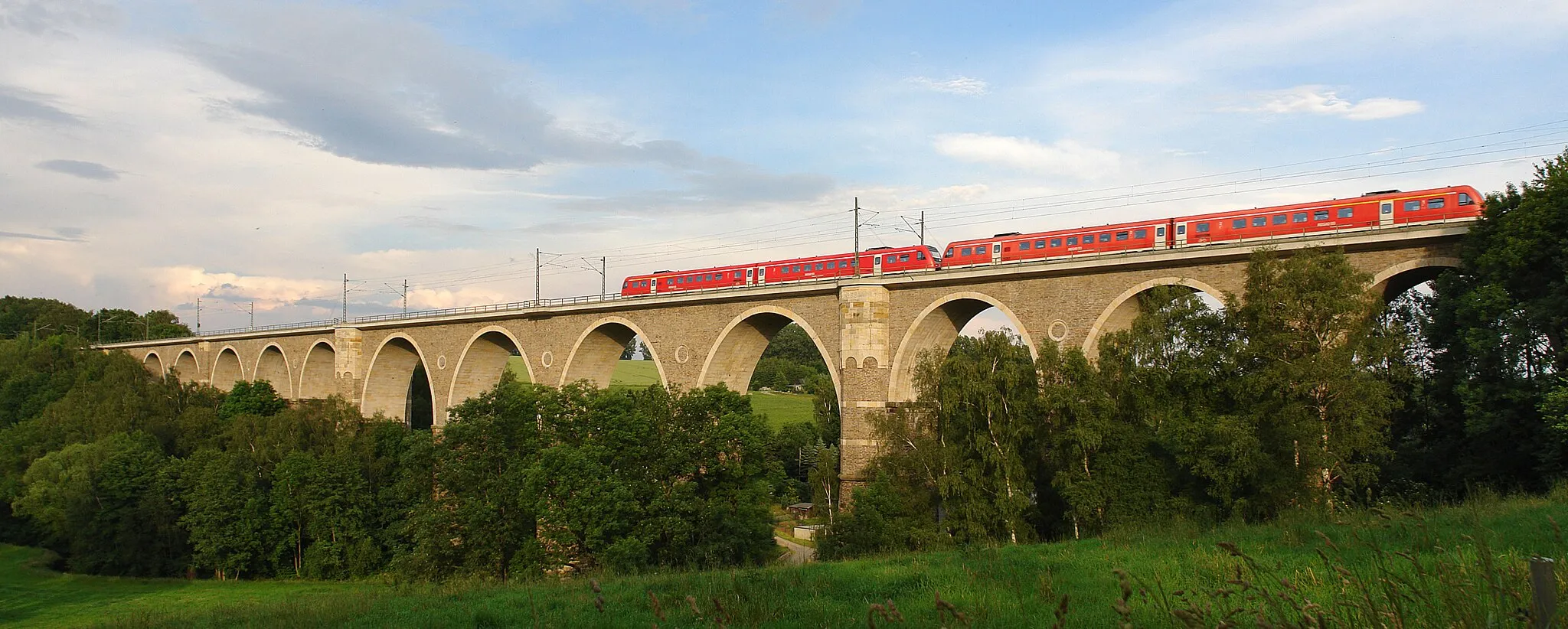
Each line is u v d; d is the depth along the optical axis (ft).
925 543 132.36
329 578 203.31
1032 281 151.74
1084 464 127.13
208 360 369.91
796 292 179.01
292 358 319.27
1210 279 132.36
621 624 52.37
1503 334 102.68
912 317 167.22
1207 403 117.91
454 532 145.07
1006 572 59.31
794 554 187.42
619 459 147.64
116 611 169.17
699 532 140.46
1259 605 38.52
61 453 239.50
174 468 225.56
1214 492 111.24
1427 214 122.93
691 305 198.39
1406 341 114.93
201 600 178.91
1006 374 134.10
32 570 219.00
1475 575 31.83
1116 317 142.92
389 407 289.33
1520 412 105.91
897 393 168.55
